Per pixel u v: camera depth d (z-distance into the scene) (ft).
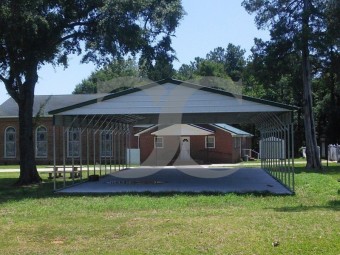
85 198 52.44
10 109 148.56
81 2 72.33
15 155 146.20
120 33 67.62
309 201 47.21
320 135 173.88
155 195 53.88
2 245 28.50
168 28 72.02
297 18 99.71
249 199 49.26
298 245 25.86
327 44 95.86
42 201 50.65
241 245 26.27
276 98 181.57
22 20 63.41
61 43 78.64
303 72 103.19
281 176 70.33
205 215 37.81
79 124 68.95
